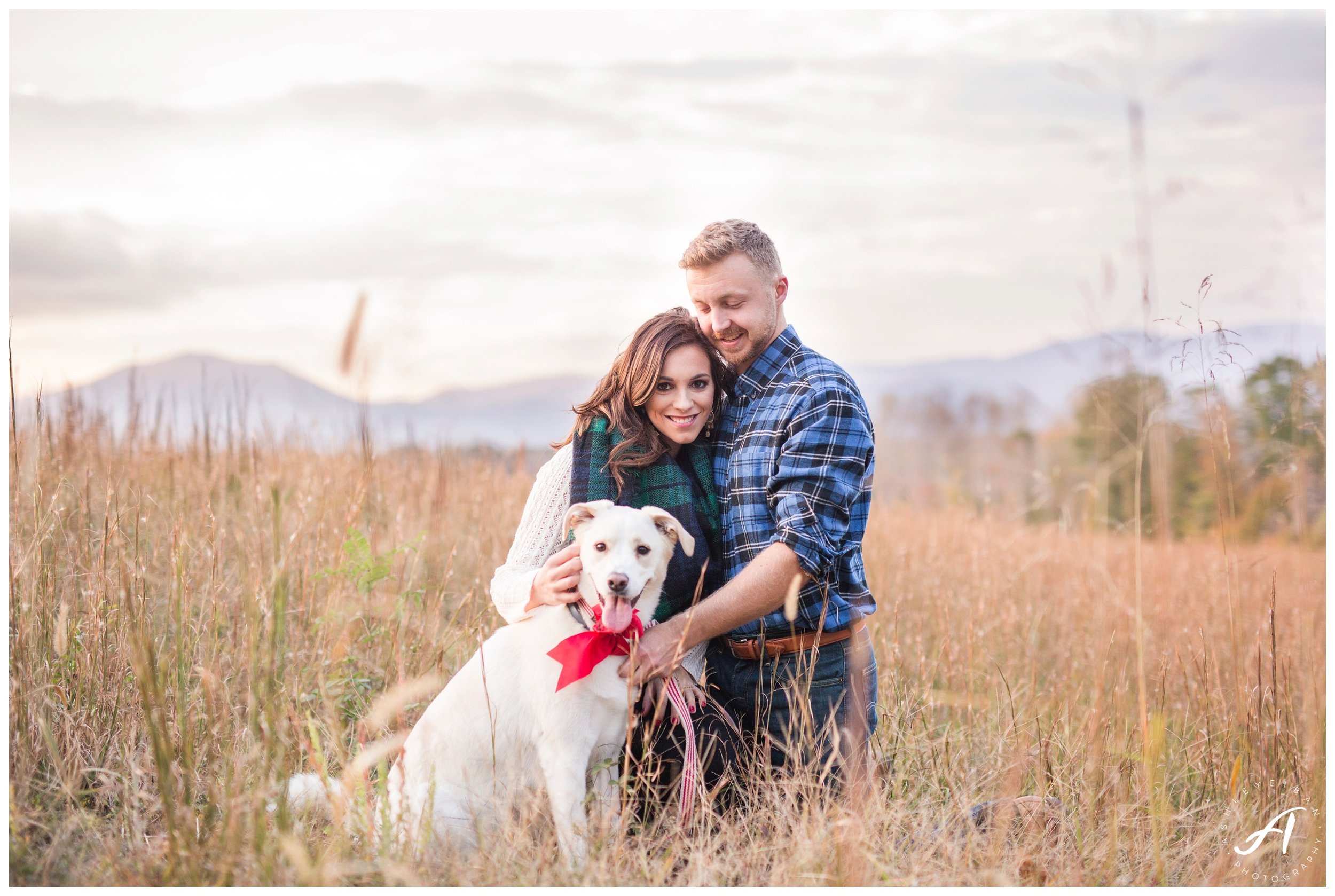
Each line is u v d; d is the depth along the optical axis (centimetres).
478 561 503
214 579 360
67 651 323
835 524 298
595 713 285
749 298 314
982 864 266
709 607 287
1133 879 279
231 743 289
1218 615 487
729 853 263
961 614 487
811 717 299
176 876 236
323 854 250
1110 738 341
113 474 473
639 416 318
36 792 280
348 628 354
